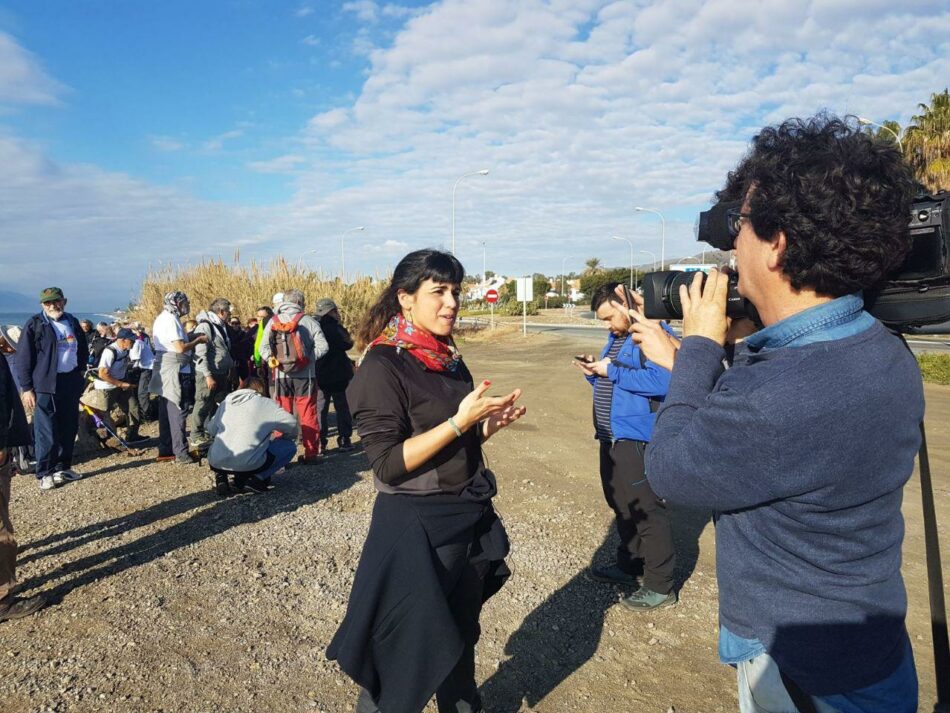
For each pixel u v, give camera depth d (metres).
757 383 1.15
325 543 4.45
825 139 1.17
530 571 3.99
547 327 36.50
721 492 1.18
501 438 7.80
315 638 3.23
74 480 6.11
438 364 2.03
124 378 7.64
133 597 3.63
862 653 1.18
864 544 1.16
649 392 3.35
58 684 2.80
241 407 5.41
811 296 1.19
